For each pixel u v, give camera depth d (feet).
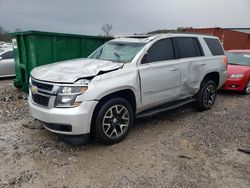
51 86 13.00
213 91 21.76
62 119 12.58
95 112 13.57
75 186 10.78
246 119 19.45
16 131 16.22
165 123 18.26
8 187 10.64
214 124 18.20
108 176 11.51
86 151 13.71
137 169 12.10
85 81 12.87
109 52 17.25
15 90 29.14
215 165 12.63
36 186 10.76
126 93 15.12
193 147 14.49
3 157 12.96
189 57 19.06
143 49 16.01
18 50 26.66
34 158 12.91
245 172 12.10
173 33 18.61
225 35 59.62
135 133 16.26
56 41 24.98
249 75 28.25
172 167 12.34
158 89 16.46
